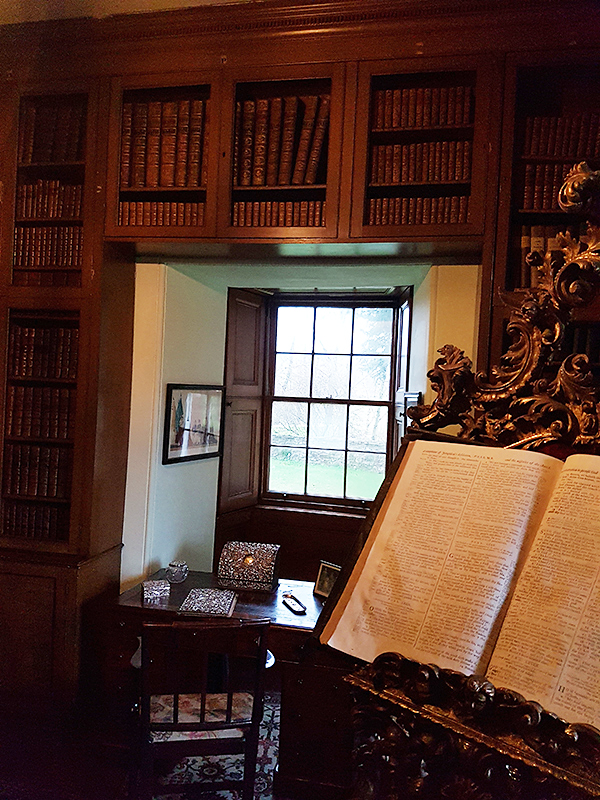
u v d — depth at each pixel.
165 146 2.66
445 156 2.42
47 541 2.81
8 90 2.82
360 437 4.16
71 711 2.67
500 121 2.34
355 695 1.04
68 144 2.80
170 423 3.19
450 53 2.38
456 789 0.91
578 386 1.17
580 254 1.17
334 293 4.14
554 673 0.87
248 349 4.13
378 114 2.47
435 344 2.79
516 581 0.99
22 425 2.87
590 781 0.79
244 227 2.56
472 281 2.74
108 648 2.65
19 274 2.89
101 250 2.73
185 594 2.80
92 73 2.71
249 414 4.16
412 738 0.96
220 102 2.58
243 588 2.91
